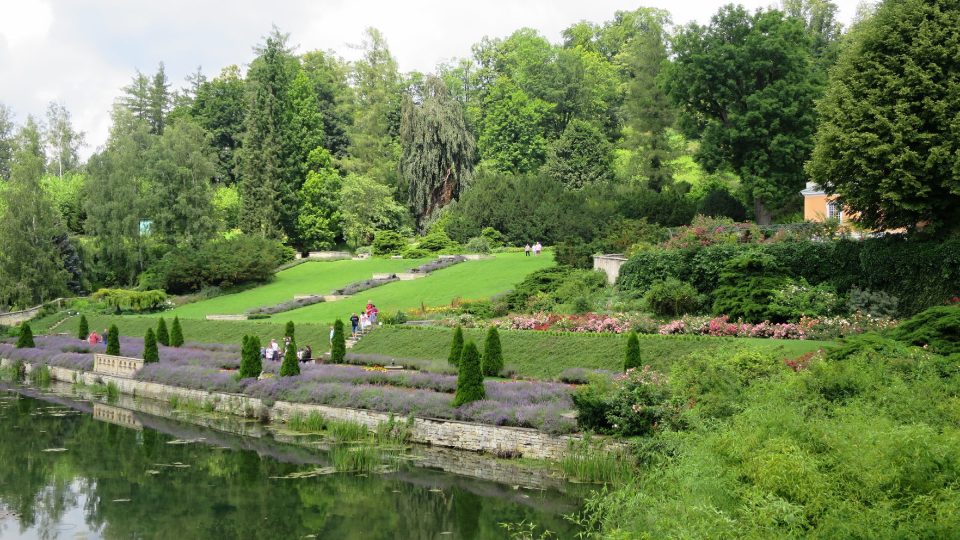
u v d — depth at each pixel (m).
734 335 30.48
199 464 23.25
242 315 53.31
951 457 11.87
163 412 32.50
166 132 77.50
